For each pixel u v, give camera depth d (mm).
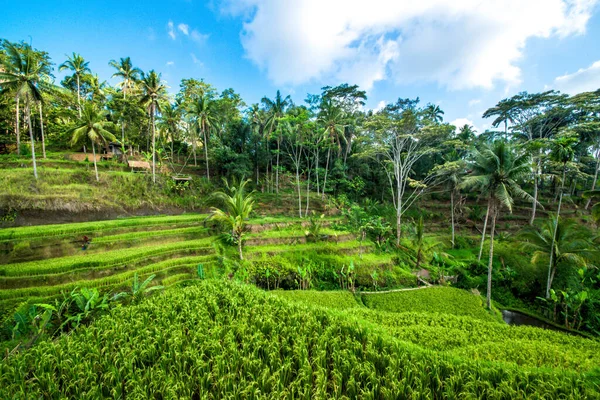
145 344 7805
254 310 9734
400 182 27828
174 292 11883
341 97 41188
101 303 11352
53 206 20484
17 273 13156
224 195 24062
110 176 26688
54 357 7223
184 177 30516
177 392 6129
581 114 32406
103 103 37969
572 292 16547
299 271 18312
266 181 36938
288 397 5949
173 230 21266
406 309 15656
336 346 7441
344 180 36656
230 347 7438
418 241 23453
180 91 43000
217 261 17969
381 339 7691
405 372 6332
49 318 10055
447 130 25688
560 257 17750
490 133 38969
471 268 22797
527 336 11320
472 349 8789
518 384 5883
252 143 34656
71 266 14195
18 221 18688
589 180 39719
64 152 33000
